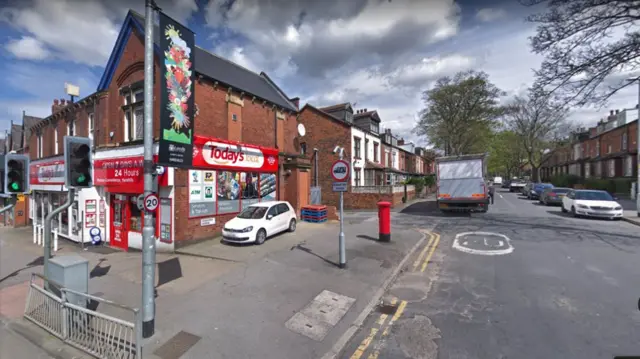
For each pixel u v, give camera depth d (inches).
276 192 536.4
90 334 160.4
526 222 521.3
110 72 447.8
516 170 2824.8
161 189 366.3
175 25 195.3
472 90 1206.9
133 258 350.6
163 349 151.2
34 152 698.2
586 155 1662.2
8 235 559.5
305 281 241.9
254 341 158.4
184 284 241.6
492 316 178.5
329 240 387.2
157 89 365.1
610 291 210.2
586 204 555.2
